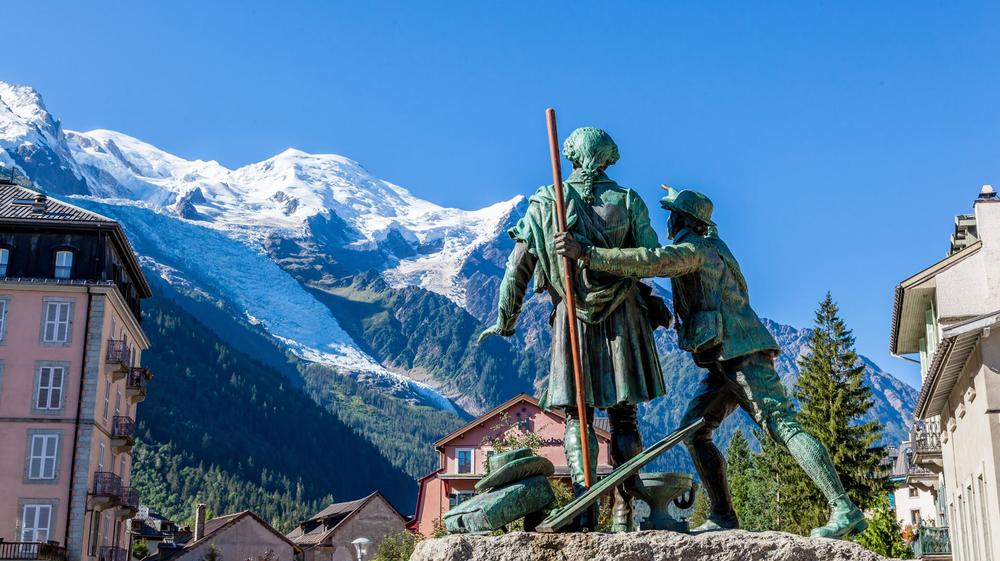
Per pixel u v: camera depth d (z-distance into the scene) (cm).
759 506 5369
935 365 3109
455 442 6212
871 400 5444
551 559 526
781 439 596
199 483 18488
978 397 2914
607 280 601
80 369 5153
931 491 4775
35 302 5188
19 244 5262
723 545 520
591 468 584
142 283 5994
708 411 621
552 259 610
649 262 579
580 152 626
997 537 2742
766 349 603
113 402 5534
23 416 5053
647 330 619
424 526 6141
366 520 9575
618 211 611
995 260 3312
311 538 10156
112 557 5594
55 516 4962
